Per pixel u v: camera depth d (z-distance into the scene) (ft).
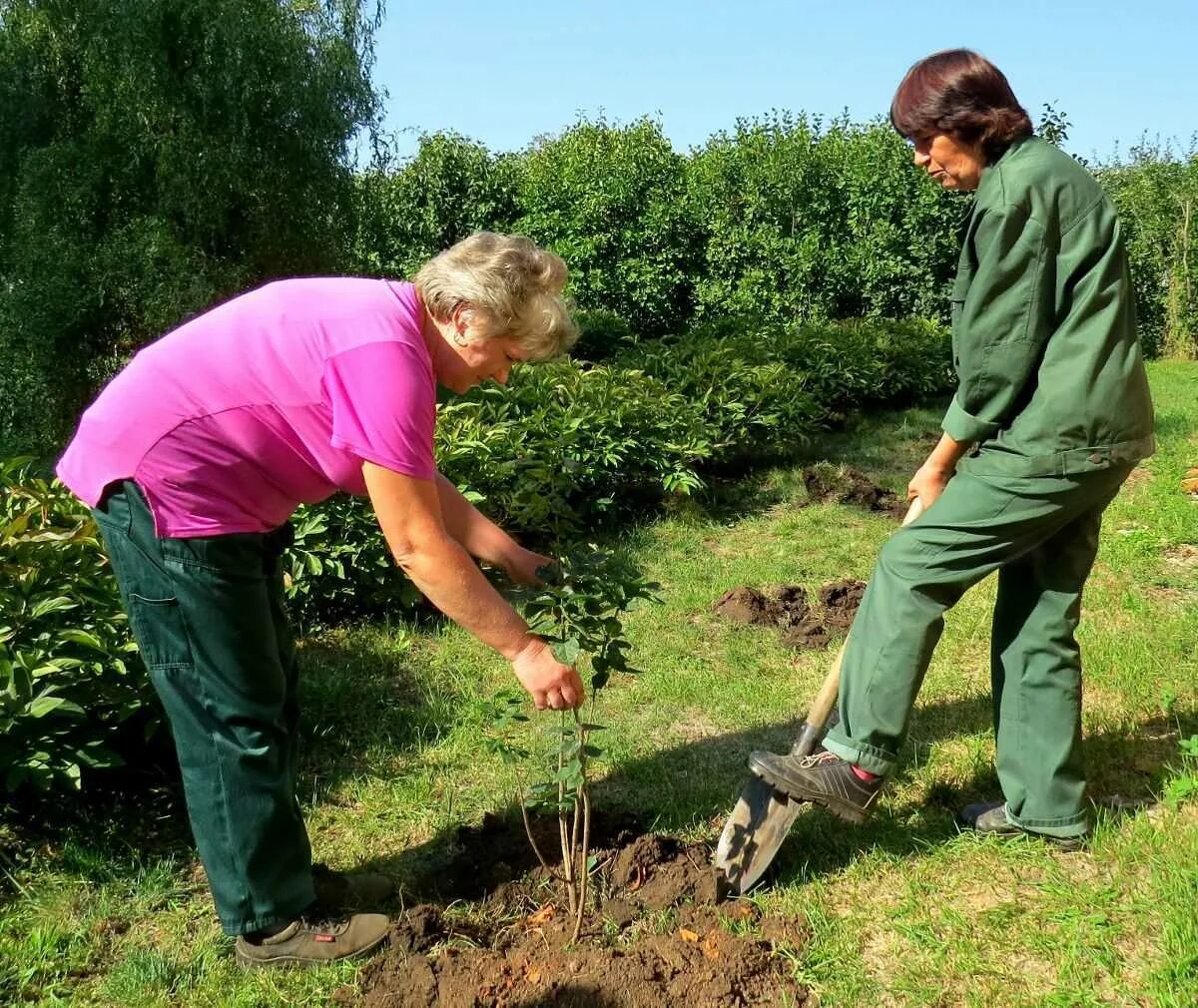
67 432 30.58
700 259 50.98
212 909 8.91
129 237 30.45
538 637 7.47
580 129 55.47
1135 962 7.73
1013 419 8.40
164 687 7.34
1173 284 50.96
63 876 9.23
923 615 8.36
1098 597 15.85
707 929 8.24
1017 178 7.86
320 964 8.02
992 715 12.03
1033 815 9.16
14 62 32.19
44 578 10.69
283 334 6.87
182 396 6.82
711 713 12.67
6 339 29.17
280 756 7.79
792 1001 7.45
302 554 14.85
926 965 7.86
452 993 7.52
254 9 32.32
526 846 9.45
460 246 7.03
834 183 47.03
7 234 31.73
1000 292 7.99
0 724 9.04
